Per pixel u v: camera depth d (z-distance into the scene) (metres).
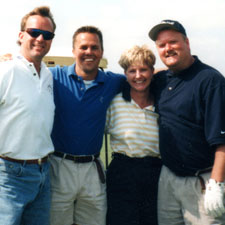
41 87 2.15
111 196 2.43
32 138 2.12
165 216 2.34
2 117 2.09
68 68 2.41
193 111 2.17
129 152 2.38
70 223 2.42
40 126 2.13
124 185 2.38
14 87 2.08
